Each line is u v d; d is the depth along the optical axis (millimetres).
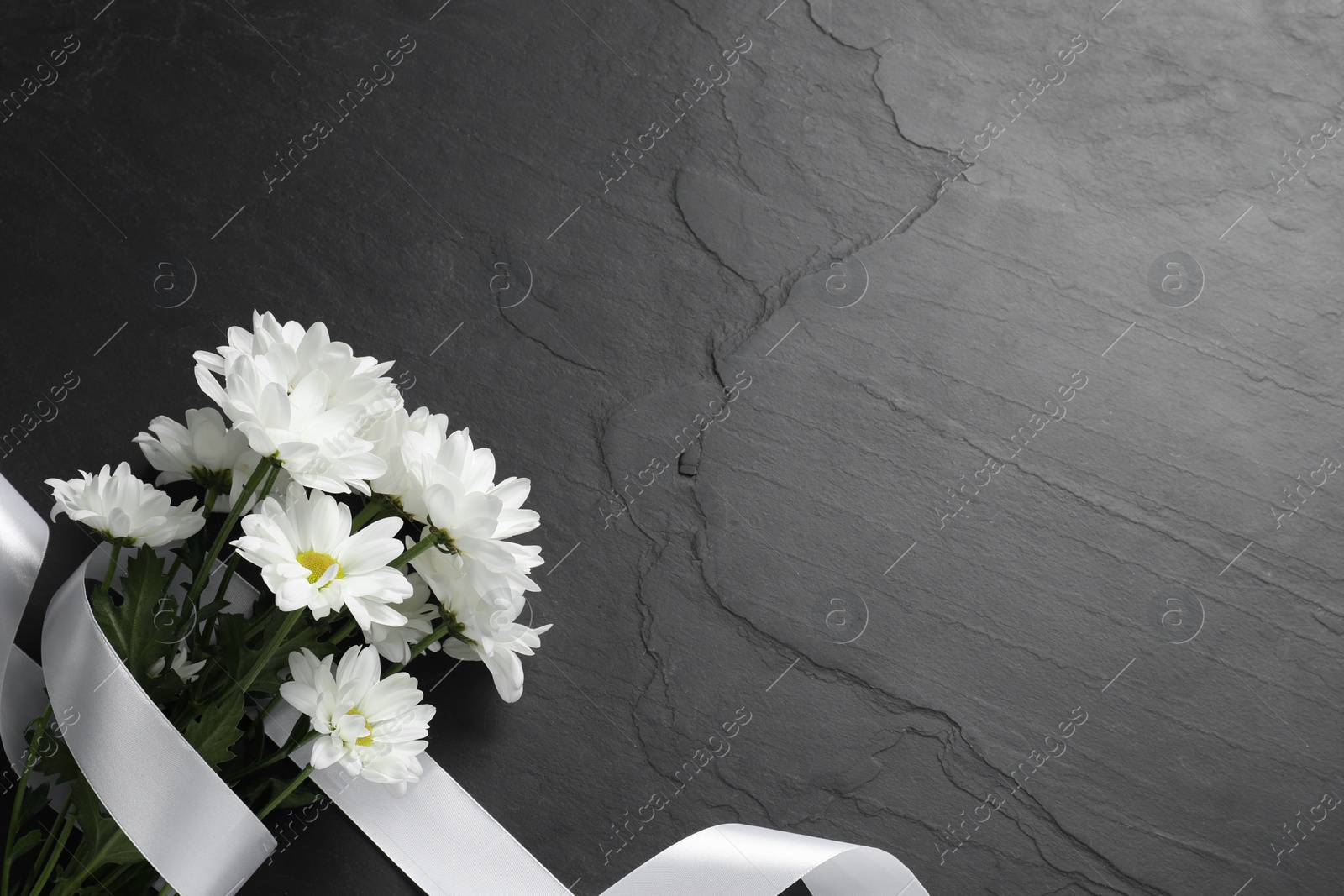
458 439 1021
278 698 1162
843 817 1306
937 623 1368
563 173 1415
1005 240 1471
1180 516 1424
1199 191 1508
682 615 1336
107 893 1057
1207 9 1537
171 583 1184
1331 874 1344
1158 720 1367
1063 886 1315
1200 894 1325
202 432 1062
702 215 1430
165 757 990
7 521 1112
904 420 1414
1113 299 1472
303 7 1395
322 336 992
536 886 1201
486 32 1429
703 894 1175
